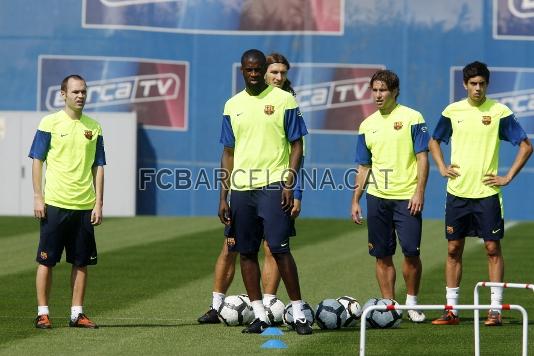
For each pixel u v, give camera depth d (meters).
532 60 77.25
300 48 78.56
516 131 35.25
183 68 79.25
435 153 36.19
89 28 79.25
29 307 37.31
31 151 33.16
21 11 79.56
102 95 79.44
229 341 30.23
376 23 78.25
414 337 31.27
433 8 78.00
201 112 79.31
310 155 78.81
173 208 79.88
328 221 75.69
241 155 32.22
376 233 35.81
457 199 35.38
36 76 79.50
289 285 32.00
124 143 78.06
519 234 66.50
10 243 59.34
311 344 29.78
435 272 47.91
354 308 33.09
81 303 33.12
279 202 31.91
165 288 42.56
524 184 77.62
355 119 78.50
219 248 57.62
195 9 78.94
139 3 79.12
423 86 78.25
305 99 78.69
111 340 30.34
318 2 78.50
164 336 31.14
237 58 79.06
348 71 78.50
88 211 33.16
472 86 35.03
